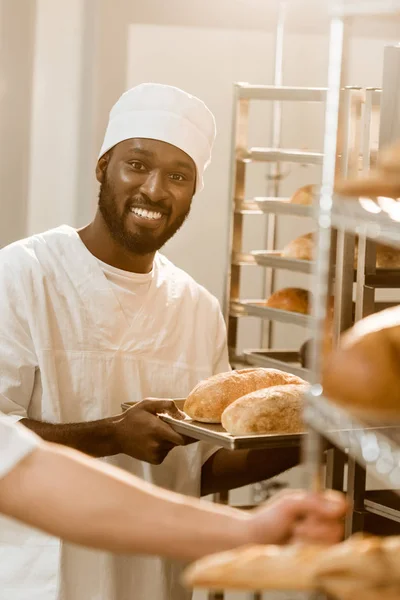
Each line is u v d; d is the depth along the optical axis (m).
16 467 1.05
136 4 3.53
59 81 3.49
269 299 2.98
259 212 2.93
